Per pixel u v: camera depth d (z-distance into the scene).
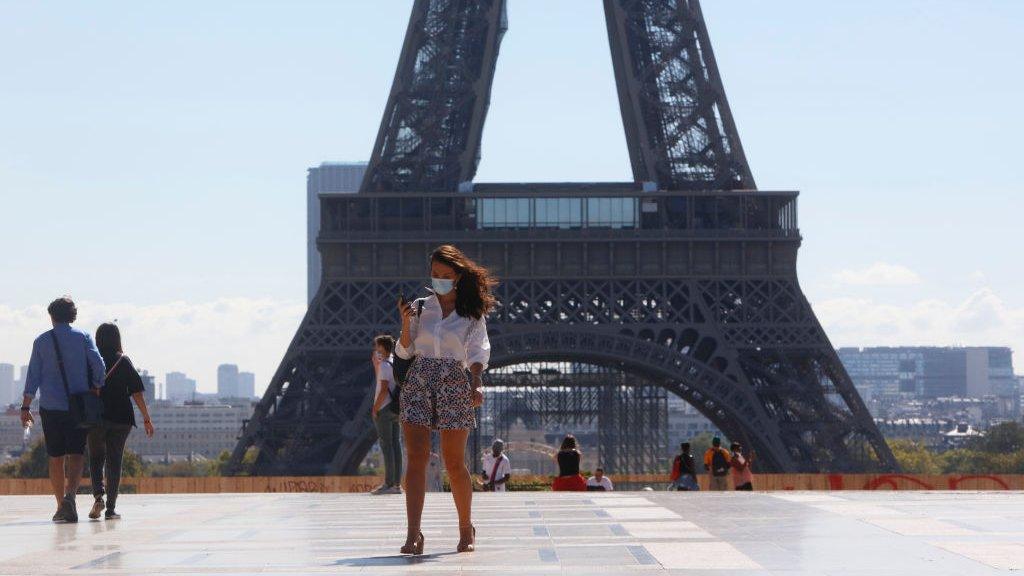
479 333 29.14
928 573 25.30
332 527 37.06
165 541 33.34
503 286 171.62
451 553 29.56
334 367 164.75
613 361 178.62
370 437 164.50
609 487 71.00
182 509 45.94
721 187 177.25
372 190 177.38
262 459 163.62
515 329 167.62
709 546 30.20
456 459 29.23
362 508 45.19
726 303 171.12
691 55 180.25
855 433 163.88
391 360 55.22
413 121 179.50
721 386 162.88
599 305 171.00
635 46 180.50
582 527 35.56
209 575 25.89
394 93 180.00
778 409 168.88
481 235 172.25
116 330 42.97
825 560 27.42
